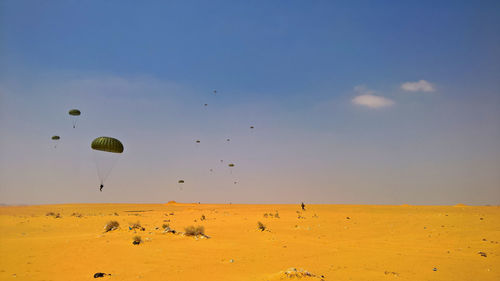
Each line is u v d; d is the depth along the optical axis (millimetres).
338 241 24266
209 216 47812
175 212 58750
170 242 21312
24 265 15203
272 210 61312
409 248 21297
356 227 32312
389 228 31109
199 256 17812
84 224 33531
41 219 38031
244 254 18734
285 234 27562
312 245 22391
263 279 12367
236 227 32219
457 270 15484
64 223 34188
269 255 18609
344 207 65188
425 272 15016
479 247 21219
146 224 34281
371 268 15656
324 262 16953
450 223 32500
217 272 14414
